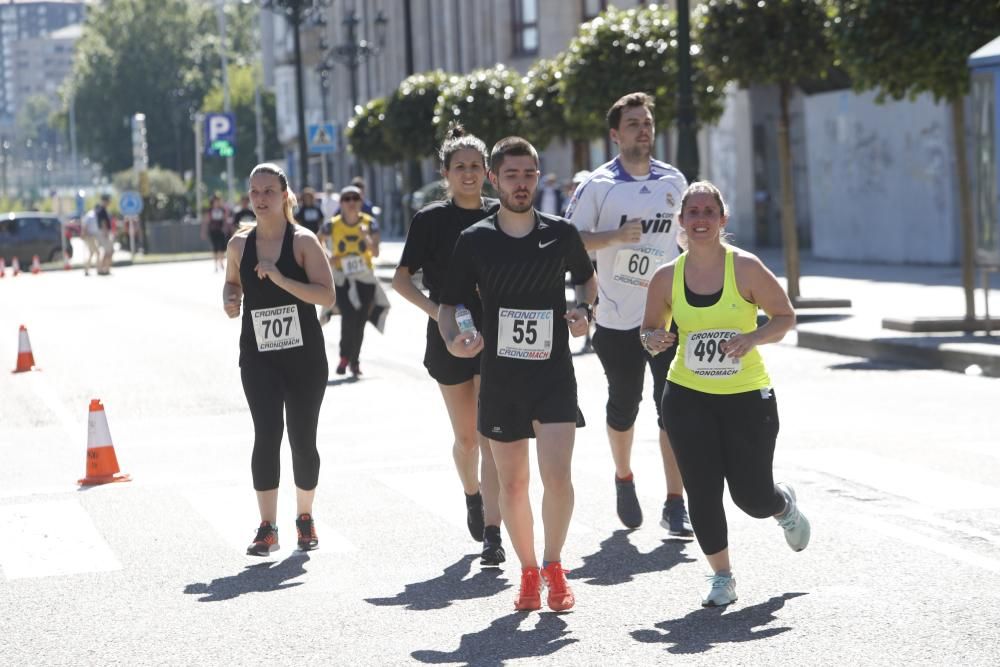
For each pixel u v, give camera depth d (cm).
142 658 1527
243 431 3100
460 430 1967
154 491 2448
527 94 8131
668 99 6675
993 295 5359
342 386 3797
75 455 2880
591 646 1504
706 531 1645
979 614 1563
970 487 2239
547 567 1650
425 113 11194
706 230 1627
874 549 1873
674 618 1596
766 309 1634
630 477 2061
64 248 12719
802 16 4944
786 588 1703
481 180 1920
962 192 4081
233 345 5044
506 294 1625
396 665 1469
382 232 17512
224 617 1673
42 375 4322
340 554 1970
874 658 1423
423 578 1828
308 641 1565
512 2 12875
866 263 7556
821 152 8031
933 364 3728
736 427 1647
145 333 5662
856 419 2939
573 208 2066
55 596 1797
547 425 1631
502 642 1534
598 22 6812
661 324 1691
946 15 3959
